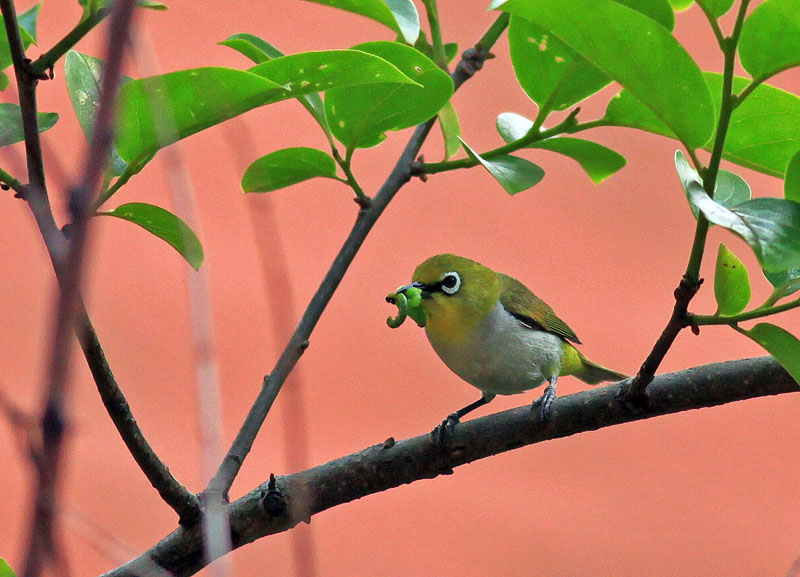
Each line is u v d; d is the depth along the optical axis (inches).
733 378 249.4
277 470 598.5
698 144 203.6
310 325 259.9
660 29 193.0
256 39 270.5
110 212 217.5
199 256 227.1
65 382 74.1
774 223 184.1
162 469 226.8
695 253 202.4
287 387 122.7
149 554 237.5
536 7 198.7
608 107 257.0
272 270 135.3
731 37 191.9
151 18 756.6
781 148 240.7
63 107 640.4
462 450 264.4
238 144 203.6
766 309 208.7
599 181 301.1
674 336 223.5
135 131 205.5
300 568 116.2
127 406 215.2
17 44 185.8
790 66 191.8
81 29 189.3
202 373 117.8
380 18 247.3
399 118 260.2
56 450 74.7
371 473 265.7
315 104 268.5
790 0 183.8
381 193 276.8
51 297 77.6
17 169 152.2
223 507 233.6
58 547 76.9
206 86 200.5
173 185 116.6
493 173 252.8
